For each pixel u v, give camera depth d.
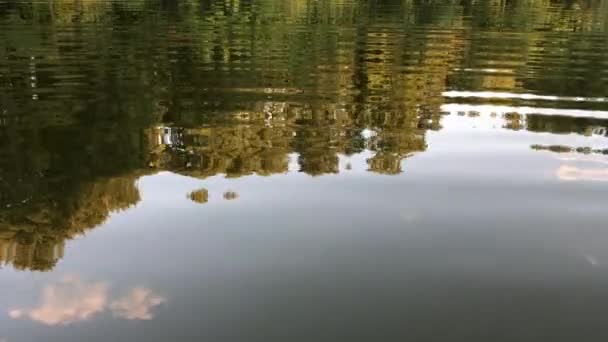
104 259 4.81
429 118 8.73
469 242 5.08
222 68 12.16
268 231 5.25
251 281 4.49
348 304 4.21
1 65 12.16
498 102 9.64
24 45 14.59
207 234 5.20
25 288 4.41
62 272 4.62
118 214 5.58
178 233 5.21
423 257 4.83
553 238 5.15
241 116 8.73
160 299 4.27
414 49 14.77
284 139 7.72
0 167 6.71
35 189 6.12
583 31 19.19
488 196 6.02
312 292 4.35
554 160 7.02
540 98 9.91
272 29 18.50
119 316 4.10
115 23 19.23
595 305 4.22
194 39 16.05
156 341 3.85
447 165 6.83
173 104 9.36
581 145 7.57
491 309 4.18
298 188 6.18
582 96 10.10
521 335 3.90
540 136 7.91
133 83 10.78
